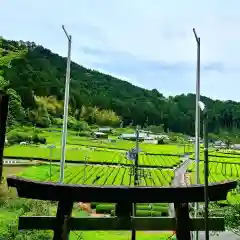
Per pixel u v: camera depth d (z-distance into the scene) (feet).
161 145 536.01
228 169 328.29
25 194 40.37
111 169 285.84
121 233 123.95
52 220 40.63
